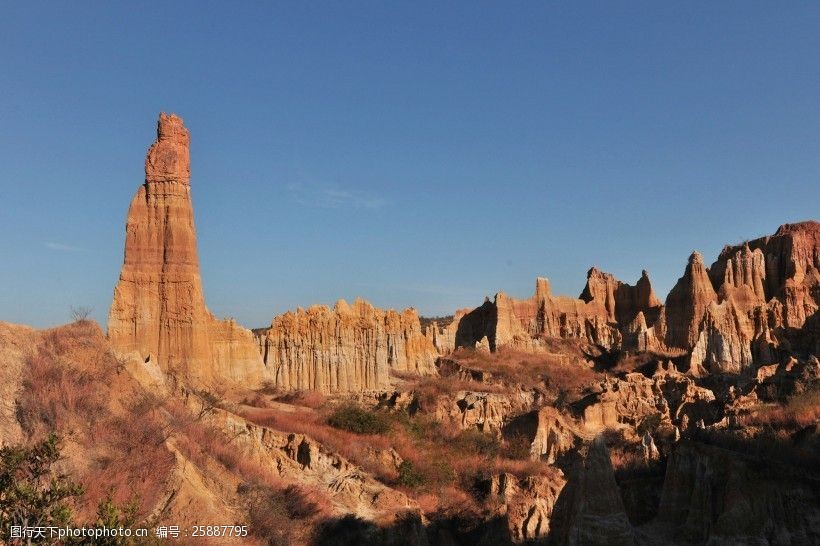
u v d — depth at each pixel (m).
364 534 44.72
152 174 68.00
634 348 114.31
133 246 66.75
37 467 23.62
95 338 42.88
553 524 39.91
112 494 27.50
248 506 39.12
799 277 116.31
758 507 41.28
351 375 85.25
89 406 36.44
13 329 38.06
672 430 74.44
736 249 127.31
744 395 74.56
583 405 82.81
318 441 55.78
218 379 69.88
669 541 44.22
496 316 115.44
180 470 35.53
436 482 56.44
